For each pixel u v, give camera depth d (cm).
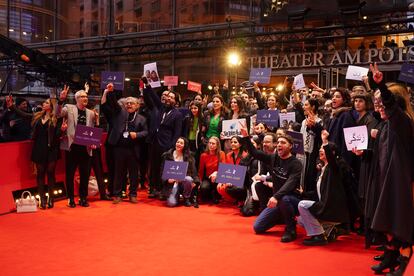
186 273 466
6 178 737
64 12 2020
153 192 860
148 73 856
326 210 560
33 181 782
